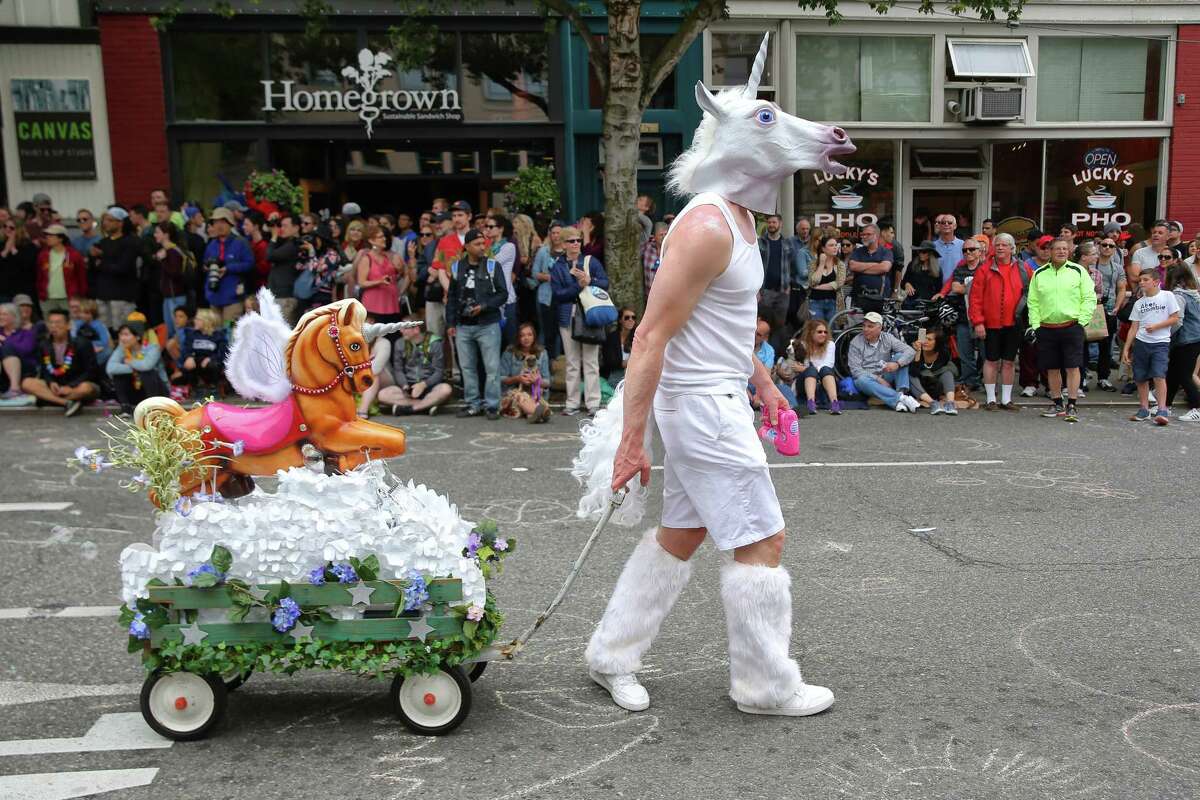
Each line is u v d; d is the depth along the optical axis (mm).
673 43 11398
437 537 3307
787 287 11133
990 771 3170
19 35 13445
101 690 3799
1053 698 3715
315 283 10688
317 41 13945
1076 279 10070
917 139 15320
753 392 10250
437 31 13070
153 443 3238
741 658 3527
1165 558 5461
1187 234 15906
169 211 12047
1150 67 15648
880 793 3037
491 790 3051
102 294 11156
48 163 13797
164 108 13789
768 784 3090
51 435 9070
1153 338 9930
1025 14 15156
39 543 5750
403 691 3396
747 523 3426
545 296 10766
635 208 11469
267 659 3283
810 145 3350
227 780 3109
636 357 3301
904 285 11977
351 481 3295
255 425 3430
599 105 14688
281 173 13047
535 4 12648
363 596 3297
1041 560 5438
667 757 3268
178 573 3258
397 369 10359
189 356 10586
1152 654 4133
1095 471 7688
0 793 3025
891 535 5938
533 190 13328
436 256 10844
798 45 14914
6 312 10570
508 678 3916
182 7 13477
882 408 10812
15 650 4176
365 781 3102
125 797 3010
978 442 8914
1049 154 15680
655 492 6977
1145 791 3045
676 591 3650
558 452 8375
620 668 3658
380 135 14180
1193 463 7992
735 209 3422
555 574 5219
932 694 3754
